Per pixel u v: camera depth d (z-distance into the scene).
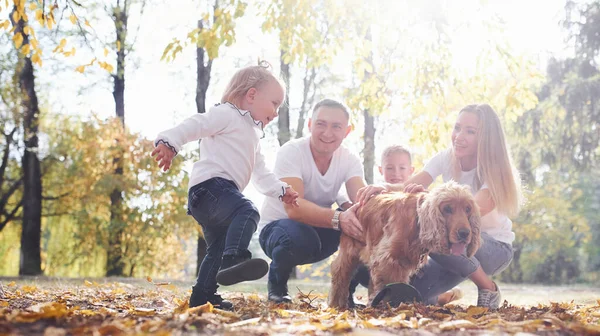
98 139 18.64
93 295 5.36
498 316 3.62
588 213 25.70
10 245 22.98
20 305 3.96
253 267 3.42
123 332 2.54
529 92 8.45
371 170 16.78
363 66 8.45
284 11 7.42
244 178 3.92
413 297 3.98
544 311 4.26
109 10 17.33
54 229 21.34
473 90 8.77
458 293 5.52
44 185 20.28
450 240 3.96
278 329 2.78
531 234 22.12
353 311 4.02
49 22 5.75
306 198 5.13
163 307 4.31
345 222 4.48
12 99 18.39
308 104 18.38
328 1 8.08
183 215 18.11
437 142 8.70
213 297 3.93
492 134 4.83
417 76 8.55
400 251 4.15
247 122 3.96
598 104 17.59
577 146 18.22
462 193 4.04
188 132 3.70
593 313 4.14
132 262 19.66
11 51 17.69
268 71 4.14
